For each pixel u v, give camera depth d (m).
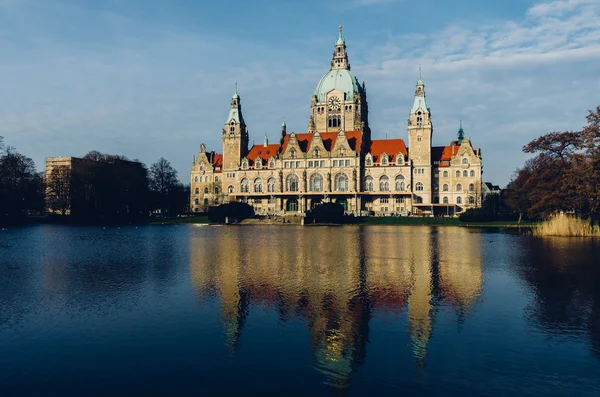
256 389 23.30
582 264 57.44
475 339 29.69
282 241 90.94
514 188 164.25
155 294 41.25
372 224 162.50
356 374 24.78
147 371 25.28
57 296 40.66
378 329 31.58
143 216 192.00
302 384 23.72
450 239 94.06
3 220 157.75
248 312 35.53
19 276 50.06
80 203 174.00
